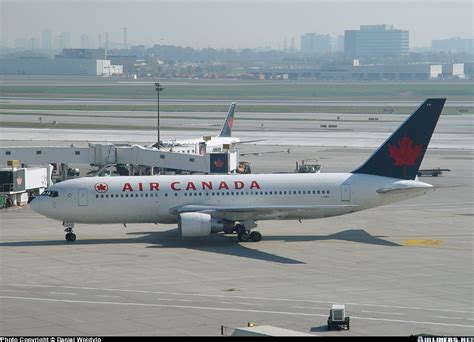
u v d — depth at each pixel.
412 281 168.12
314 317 141.38
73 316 142.75
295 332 122.19
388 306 148.62
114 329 134.50
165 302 151.75
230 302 151.62
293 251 199.25
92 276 173.00
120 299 154.25
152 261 187.75
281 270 178.38
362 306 148.62
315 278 170.88
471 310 146.12
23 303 151.75
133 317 141.88
